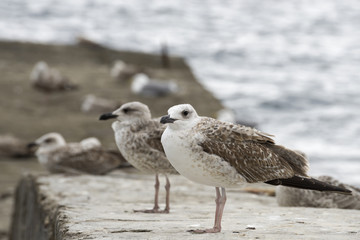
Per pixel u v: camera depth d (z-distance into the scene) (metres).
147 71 31.91
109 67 34.25
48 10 70.69
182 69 35.31
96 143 14.42
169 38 60.00
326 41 61.47
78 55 35.38
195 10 80.25
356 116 32.44
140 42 57.34
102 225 7.29
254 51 54.88
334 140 27.56
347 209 9.21
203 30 65.94
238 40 60.44
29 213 12.17
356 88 40.09
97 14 72.44
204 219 7.88
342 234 6.54
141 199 10.60
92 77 31.41
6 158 19.86
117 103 25.80
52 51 35.12
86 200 10.27
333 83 41.75
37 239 10.64
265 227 7.05
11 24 60.50
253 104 35.16
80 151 13.86
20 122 23.75
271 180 7.02
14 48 34.59
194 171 6.79
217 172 6.79
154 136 9.37
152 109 26.95
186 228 7.04
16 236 13.34
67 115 25.20
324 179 9.74
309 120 31.48
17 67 32.00
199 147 6.68
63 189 11.58
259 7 86.56
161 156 9.25
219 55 52.56
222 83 41.28
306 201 9.60
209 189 12.06
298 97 36.97
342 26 71.88
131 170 14.73
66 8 73.88
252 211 8.71
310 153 25.25
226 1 90.81
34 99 27.00
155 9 79.25
